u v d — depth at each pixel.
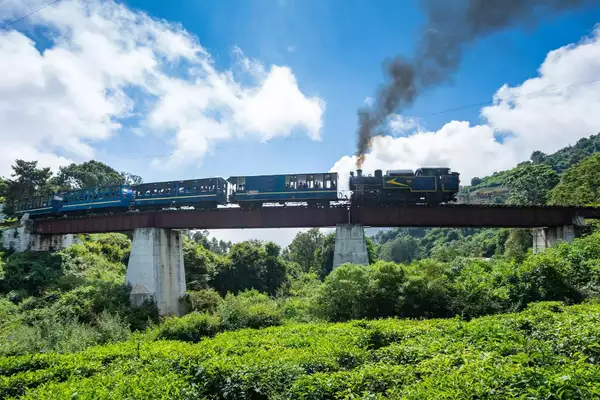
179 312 38.47
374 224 33.66
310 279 58.28
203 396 9.59
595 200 46.56
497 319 14.12
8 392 10.43
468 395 6.38
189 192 37.69
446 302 21.80
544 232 36.09
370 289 22.53
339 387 8.13
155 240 36.91
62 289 36.06
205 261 54.88
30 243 46.53
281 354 11.23
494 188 127.62
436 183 32.69
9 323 27.05
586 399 5.91
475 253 73.44
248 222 35.81
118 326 25.56
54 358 13.13
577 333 9.74
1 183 64.19
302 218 34.72
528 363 8.28
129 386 8.68
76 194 44.53
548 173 63.25
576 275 21.89
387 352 10.87
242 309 26.84
